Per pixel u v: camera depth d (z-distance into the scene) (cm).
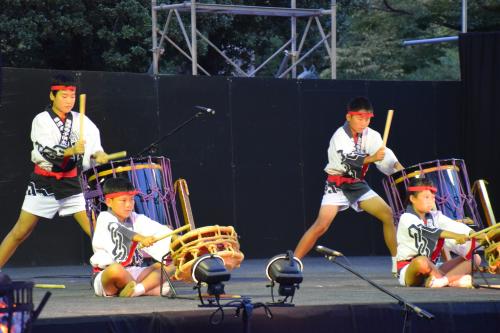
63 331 970
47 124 1541
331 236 2248
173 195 1463
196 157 2130
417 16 3794
